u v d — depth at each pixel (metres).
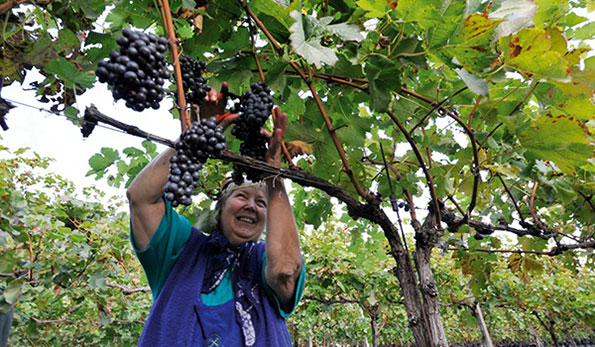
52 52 1.35
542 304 11.05
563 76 1.47
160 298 1.64
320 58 1.33
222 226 2.01
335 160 2.27
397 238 2.12
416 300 2.05
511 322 16.39
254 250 1.94
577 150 1.77
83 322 6.08
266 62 1.92
